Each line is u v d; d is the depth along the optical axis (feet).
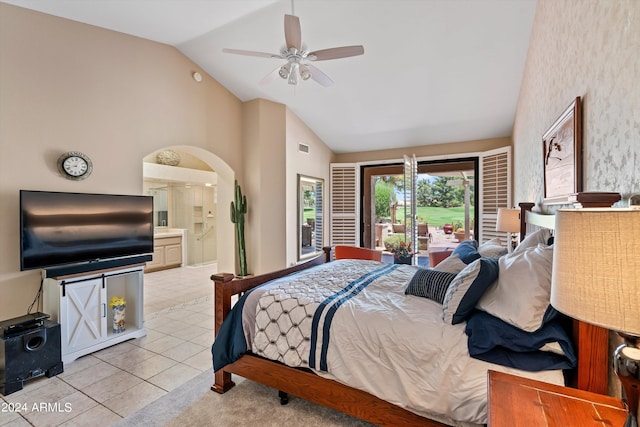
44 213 9.13
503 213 12.43
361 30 11.55
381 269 10.30
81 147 10.71
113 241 10.68
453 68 13.21
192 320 12.48
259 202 17.20
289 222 18.52
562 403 3.48
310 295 7.20
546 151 8.59
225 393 7.53
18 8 9.39
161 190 24.50
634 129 3.90
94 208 10.24
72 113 10.50
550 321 4.96
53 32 10.09
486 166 18.08
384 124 18.69
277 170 17.78
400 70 13.75
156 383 7.97
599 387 4.36
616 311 2.38
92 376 8.30
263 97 17.17
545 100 8.83
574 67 6.22
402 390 5.33
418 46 12.20
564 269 2.73
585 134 5.65
